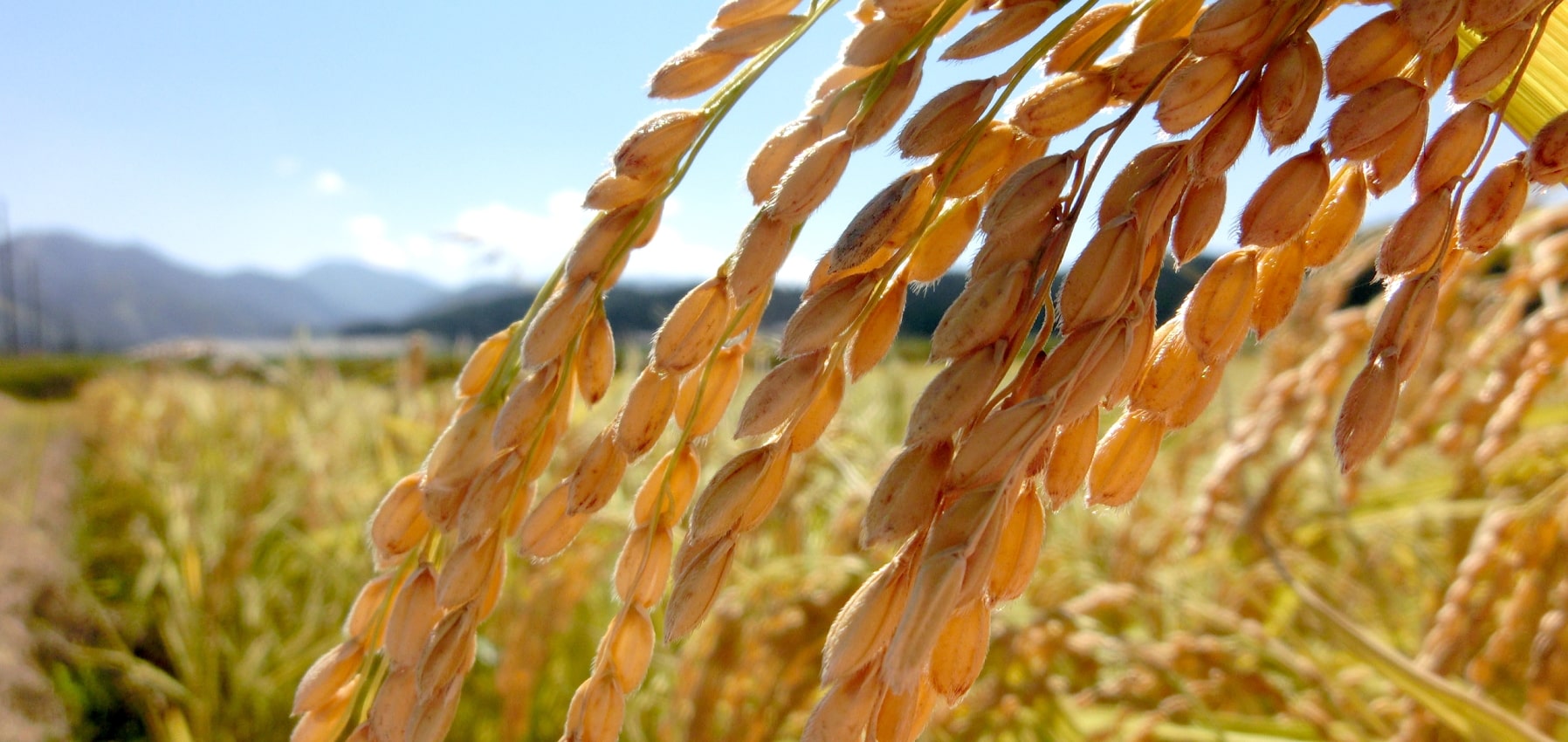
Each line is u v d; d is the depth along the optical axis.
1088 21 0.07
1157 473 0.35
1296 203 0.06
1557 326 0.15
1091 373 0.05
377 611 0.08
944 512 0.05
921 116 0.06
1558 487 0.15
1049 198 0.06
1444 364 0.21
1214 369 0.06
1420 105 0.06
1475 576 0.15
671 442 0.34
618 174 0.07
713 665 0.21
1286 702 0.19
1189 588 0.28
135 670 0.38
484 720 0.34
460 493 0.07
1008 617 0.22
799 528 0.31
